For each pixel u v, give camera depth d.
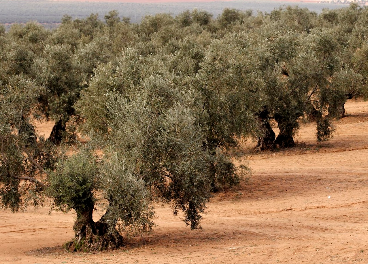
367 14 95.19
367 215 27.44
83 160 21.02
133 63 32.44
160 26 109.19
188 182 21.70
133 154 20.91
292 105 44.97
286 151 47.44
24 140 23.03
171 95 24.44
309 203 30.98
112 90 33.22
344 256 17.75
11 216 32.38
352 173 37.97
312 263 17.16
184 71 38.97
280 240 22.30
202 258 18.84
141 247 22.30
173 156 21.52
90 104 36.41
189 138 21.98
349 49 65.31
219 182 34.09
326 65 48.03
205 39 87.75
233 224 27.19
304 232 24.17
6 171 22.44
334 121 61.06
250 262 17.78
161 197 22.23
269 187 35.56
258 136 44.09
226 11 128.62
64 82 52.09
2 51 53.88
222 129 31.80
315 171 39.28
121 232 24.14
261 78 41.19
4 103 22.55
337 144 48.91
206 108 31.66
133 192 19.89
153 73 31.12
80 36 112.12
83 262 18.64
